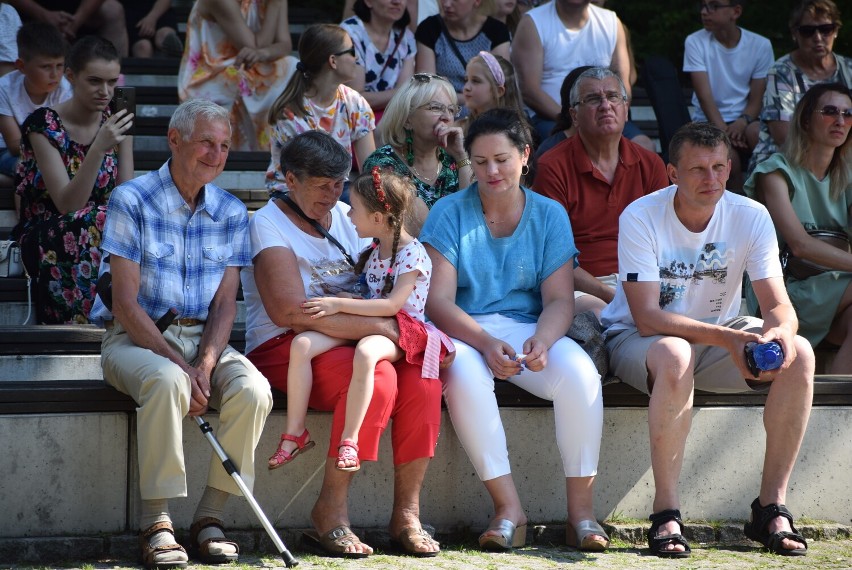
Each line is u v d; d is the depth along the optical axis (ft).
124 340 55.01
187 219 56.08
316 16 137.18
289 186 57.88
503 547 54.90
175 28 128.36
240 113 96.22
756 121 103.24
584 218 71.36
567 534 57.11
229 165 90.27
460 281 60.59
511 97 80.84
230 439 52.54
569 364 56.70
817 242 73.26
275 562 52.11
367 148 83.71
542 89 97.50
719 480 61.21
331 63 79.66
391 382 53.93
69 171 73.15
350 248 59.47
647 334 58.90
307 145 56.70
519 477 59.31
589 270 71.36
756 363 55.52
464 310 60.95
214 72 95.09
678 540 55.01
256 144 95.71
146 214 54.85
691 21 135.74
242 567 50.75
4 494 52.60
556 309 59.26
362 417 53.26
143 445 51.11
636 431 60.34
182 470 51.16
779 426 57.93
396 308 55.52
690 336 57.57
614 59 99.40
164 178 55.93
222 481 52.75
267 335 57.72
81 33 121.80
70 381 55.93
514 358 56.13
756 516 58.34
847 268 73.00
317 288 57.72
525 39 97.09
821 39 92.17
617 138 71.31
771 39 131.34
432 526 57.82
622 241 59.93
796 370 57.36
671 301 60.44
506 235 60.95
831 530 60.54
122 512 54.39
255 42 94.58
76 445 53.57
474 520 58.70
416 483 55.01
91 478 53.83
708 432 61.05
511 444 59.21
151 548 50.75
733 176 98.58
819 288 74.38
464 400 55.93
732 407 61.36
